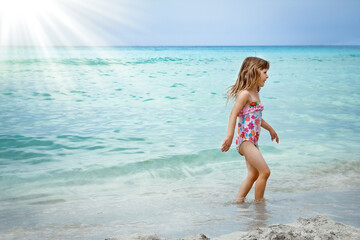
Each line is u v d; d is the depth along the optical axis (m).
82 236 2.74
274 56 56.56
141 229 2.87
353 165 5.17
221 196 3.93
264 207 3.44
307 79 20.70
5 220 3.19
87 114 9.63
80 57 41.31
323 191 4.02
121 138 6.96
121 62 35.12
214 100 12.45
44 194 4.07
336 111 10.20
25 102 11.56
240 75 3.77
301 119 8.97
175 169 5.12
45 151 5.99
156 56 52.97
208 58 48.12
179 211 3.38
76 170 5.00
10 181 4.54
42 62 30.27
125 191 4.20
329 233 2.39
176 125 8.27
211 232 2.74
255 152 3.61
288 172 4.85
